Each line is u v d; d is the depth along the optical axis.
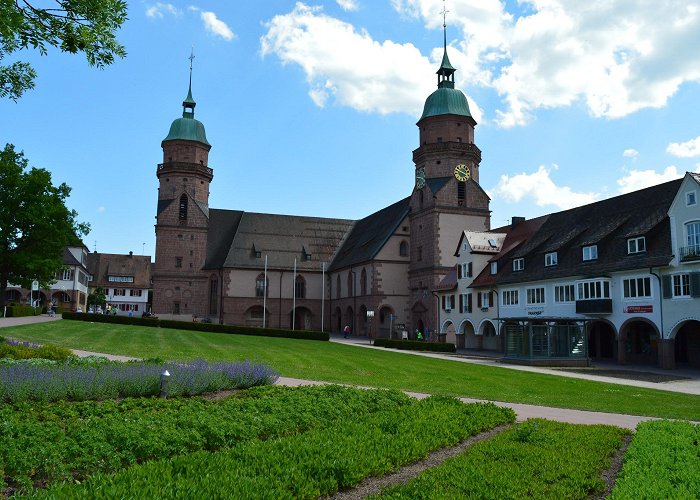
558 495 9.05
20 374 15.38
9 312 70.00
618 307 43.91
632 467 10.62
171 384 17.19
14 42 13.73
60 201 49.47
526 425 14.07
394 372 30.27
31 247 48.28
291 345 47.88
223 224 98.00
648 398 23.77
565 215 56.41
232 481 8.31
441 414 15.05
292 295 93.69
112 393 16.12
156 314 89.81
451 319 67.19
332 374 27.59
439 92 76.56
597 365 43.41
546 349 43.28
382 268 78.69
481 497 8.70
